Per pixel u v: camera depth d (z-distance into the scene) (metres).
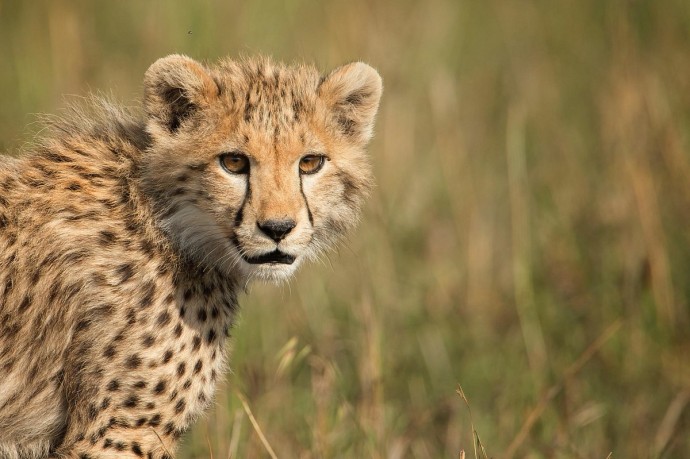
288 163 8.38
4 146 11.95
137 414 8.27
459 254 14.59
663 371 12.38
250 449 10.04
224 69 8.84
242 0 15.51
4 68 15.55
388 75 15.74
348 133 9.14
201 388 8.68
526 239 13.57
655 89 14.51
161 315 8.36
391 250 13.72
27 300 8.31
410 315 13.43
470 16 18.38
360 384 11.72
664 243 13.18
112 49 15.61
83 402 8.24
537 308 13.16
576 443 11.29
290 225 8.23
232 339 10.34
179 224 8.48
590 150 15.59
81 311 8.24
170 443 8.52
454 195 14.91
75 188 8.39
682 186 13.76
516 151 15.02
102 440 8.20
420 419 11.95
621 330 12.67
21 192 8.41
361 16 16.64
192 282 8.55
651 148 14.12
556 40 17.47
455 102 15.88
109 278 8.23
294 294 13.02
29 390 8.42
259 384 11.66
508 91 17.03
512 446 10.23
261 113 8.37
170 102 8.56
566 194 14.84
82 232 8.28
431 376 12.74
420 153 15.84
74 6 15.73
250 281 9.30
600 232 14.14
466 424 11.92
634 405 12.01
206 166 8.34
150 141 8.62
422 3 17.91
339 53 15.68
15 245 8.30
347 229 9.12
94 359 8.19
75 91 14.51
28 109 14.19
